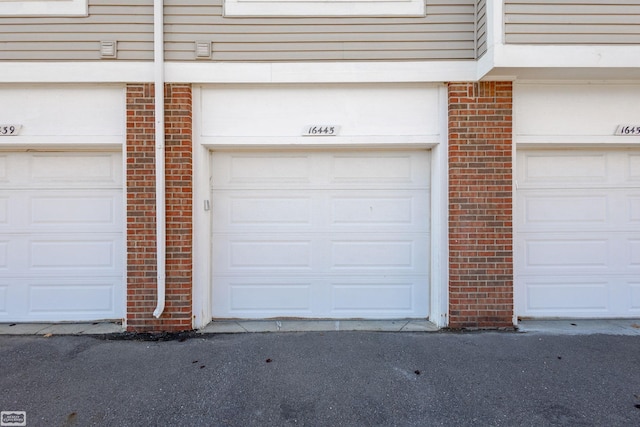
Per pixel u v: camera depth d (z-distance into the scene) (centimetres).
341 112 432
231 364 336
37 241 448
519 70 387
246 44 421
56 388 297
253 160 455
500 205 421
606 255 457
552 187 456
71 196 448
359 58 423
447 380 309
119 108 424
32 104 422
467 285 421
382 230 457
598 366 331
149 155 417
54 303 449
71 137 422
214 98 429
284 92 431
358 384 303
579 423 255
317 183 456
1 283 447
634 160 455
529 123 429
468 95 420
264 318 457
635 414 264
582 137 429
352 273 457
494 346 373
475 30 420
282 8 421
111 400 281
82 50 416
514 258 430
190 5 418
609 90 431
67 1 414
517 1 375
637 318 456
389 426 254
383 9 421
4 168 446
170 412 268
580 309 453
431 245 449
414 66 420
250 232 456
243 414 266
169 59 418
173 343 384
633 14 376
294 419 261
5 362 341
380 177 456
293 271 458
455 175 421
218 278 455
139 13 418
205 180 436
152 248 418
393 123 431
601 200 457
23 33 414
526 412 267
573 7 376
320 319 457
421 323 444
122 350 367
